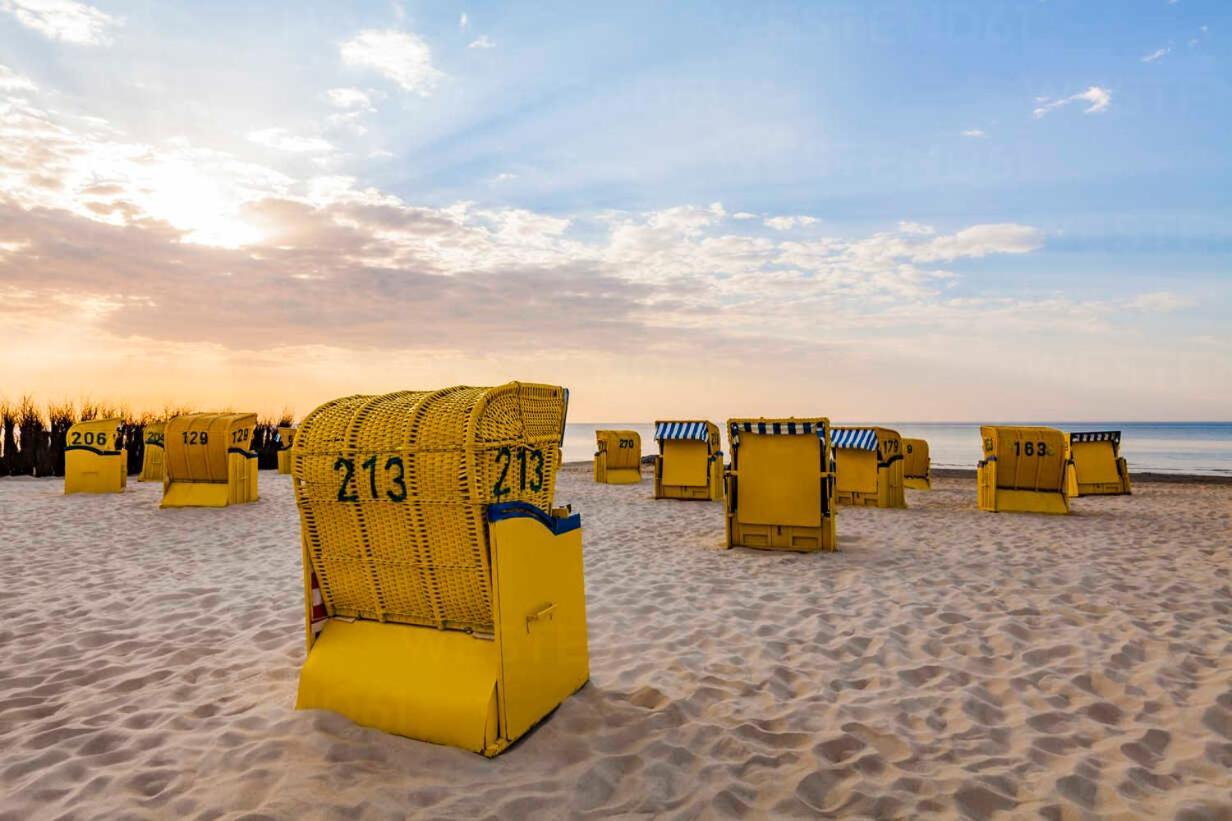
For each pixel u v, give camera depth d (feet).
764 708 13.62
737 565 27.84
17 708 13.53
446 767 10.60
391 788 9.95
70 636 18.31
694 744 11.89
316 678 12.33
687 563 28.37
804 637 18.31
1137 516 42.50
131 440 84.33
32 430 79.82
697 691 14.29
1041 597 22.30
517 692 11.57
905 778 10.73
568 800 9.88
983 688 14.85
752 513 31.19
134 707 13.53
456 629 11.87
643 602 21.94
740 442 31.71
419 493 11.25
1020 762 11.37
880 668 16.06
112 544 32.37
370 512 11.88
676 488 53.31
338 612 12.98
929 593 22.88
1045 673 15.60
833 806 10.11
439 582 11.60
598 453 70.44
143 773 10.50
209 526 37.83
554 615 12.84
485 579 11.23
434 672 11.59
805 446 30.83
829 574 25.90
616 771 10.82
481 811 9.52
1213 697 13.97
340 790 9.92
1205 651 16.93
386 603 12.34
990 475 44.88
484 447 10.95
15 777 10.66
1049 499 43.88
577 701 13.08
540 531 12.46
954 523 39.34
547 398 13.60
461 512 11.09
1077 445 57.36
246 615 20.24
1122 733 12.48
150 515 42.01
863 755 11.53
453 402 11.56
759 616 20.36
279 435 89.61
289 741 11.19
